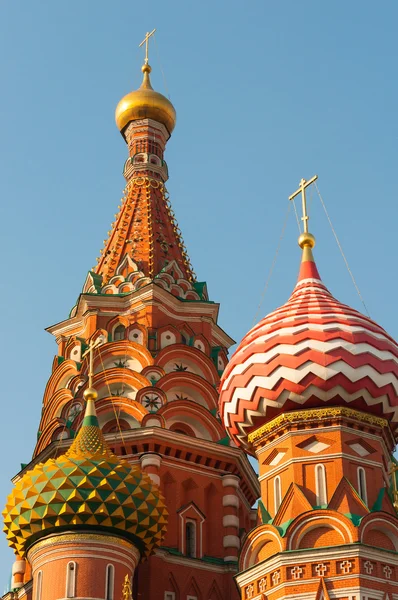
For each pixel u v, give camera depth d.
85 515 49.03
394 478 59.66
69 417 60.62
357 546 47.34
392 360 52.00
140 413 59.28
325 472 50.25
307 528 48.78
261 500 51.62
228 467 59.84
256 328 53.84
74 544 48.91
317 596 46.88
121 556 49.53
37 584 49.03
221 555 57.69
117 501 49.28
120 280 65.62
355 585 46.66
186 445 58.75
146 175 72.19
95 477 49.62
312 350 51.03
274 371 51.28
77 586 48.03
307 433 51.22
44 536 49.53
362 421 51.38
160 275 65.75
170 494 57.72
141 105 74.44
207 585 56.31
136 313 63.81
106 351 62.09
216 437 60.72
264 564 48.69
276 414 52.03
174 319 64.50
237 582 50.12
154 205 70.38
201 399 61.94
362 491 50.28
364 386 50.94
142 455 57.75
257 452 53.19
